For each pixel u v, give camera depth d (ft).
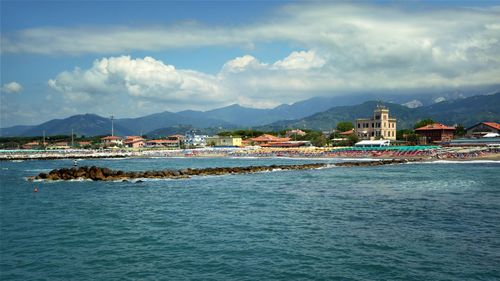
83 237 115.85
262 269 86.94
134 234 118.32
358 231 117.60
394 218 134.72
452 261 90.74
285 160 533.14
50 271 88.84
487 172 285.02
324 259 92.84
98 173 288.92
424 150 490.08
